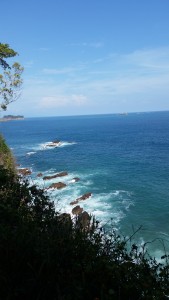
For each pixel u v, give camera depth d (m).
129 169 43.72
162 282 3.76
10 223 5.62
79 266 3.80
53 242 4.29
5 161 19.30
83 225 5.34
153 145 75.50
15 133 138.00
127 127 156.62
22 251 3.99
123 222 22.23
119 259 4.33
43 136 115.75
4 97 25.22
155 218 23.33
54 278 3.64
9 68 24.27
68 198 28.33
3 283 3.58
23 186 7.83
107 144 79.94
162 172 41.22
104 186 33.38
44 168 45.62
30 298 3.53
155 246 17.12
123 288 3.59
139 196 29.36
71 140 94.31
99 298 3.50
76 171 42.41
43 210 6.64
